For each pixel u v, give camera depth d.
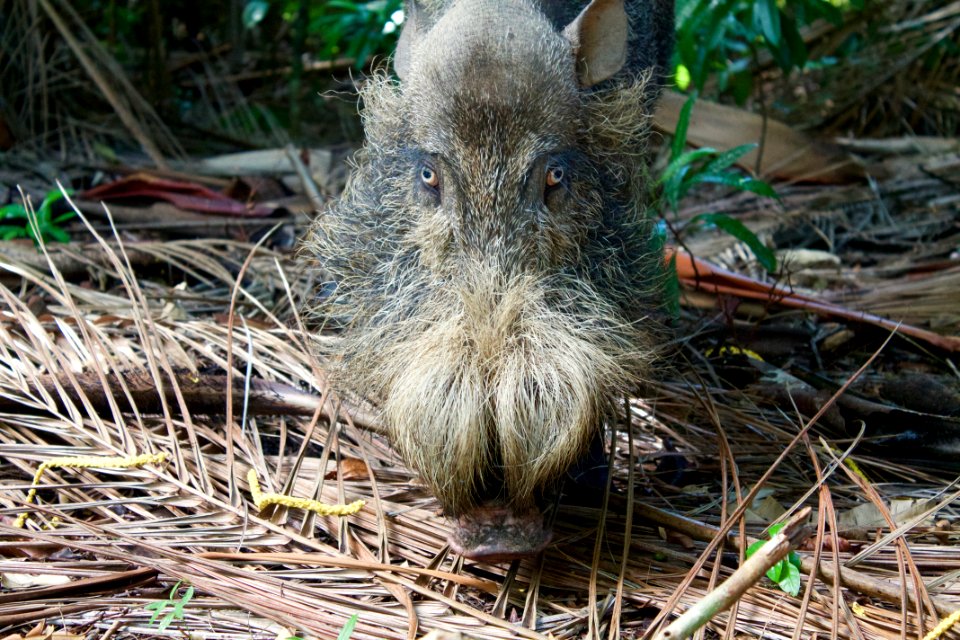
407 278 1.44
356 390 1.51
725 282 2.07
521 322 1.35
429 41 1.42
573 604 1.42
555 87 1.38
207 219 2.47
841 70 3.72
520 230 1.38
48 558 1.45
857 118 3.65
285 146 3.13
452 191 1.38
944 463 1.71
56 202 2.46
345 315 1.54
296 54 3.48
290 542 1.48
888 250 2.58
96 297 2.00
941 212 2.73
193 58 3.86
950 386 1.89
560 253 1.41
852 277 2.34
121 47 3.80
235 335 1.86
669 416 1.79
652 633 1.34
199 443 1.68
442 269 1.40
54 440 1.65
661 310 1.65
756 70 3.53
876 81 3.59
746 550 1.45
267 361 1.80
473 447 1.33
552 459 1.33
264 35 4.07
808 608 1.40
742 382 1.92
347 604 1.38
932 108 3.59
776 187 2.98
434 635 1.28
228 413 1.62
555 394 1.33
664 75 2.05
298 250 1.70
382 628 1.35
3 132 2.99
